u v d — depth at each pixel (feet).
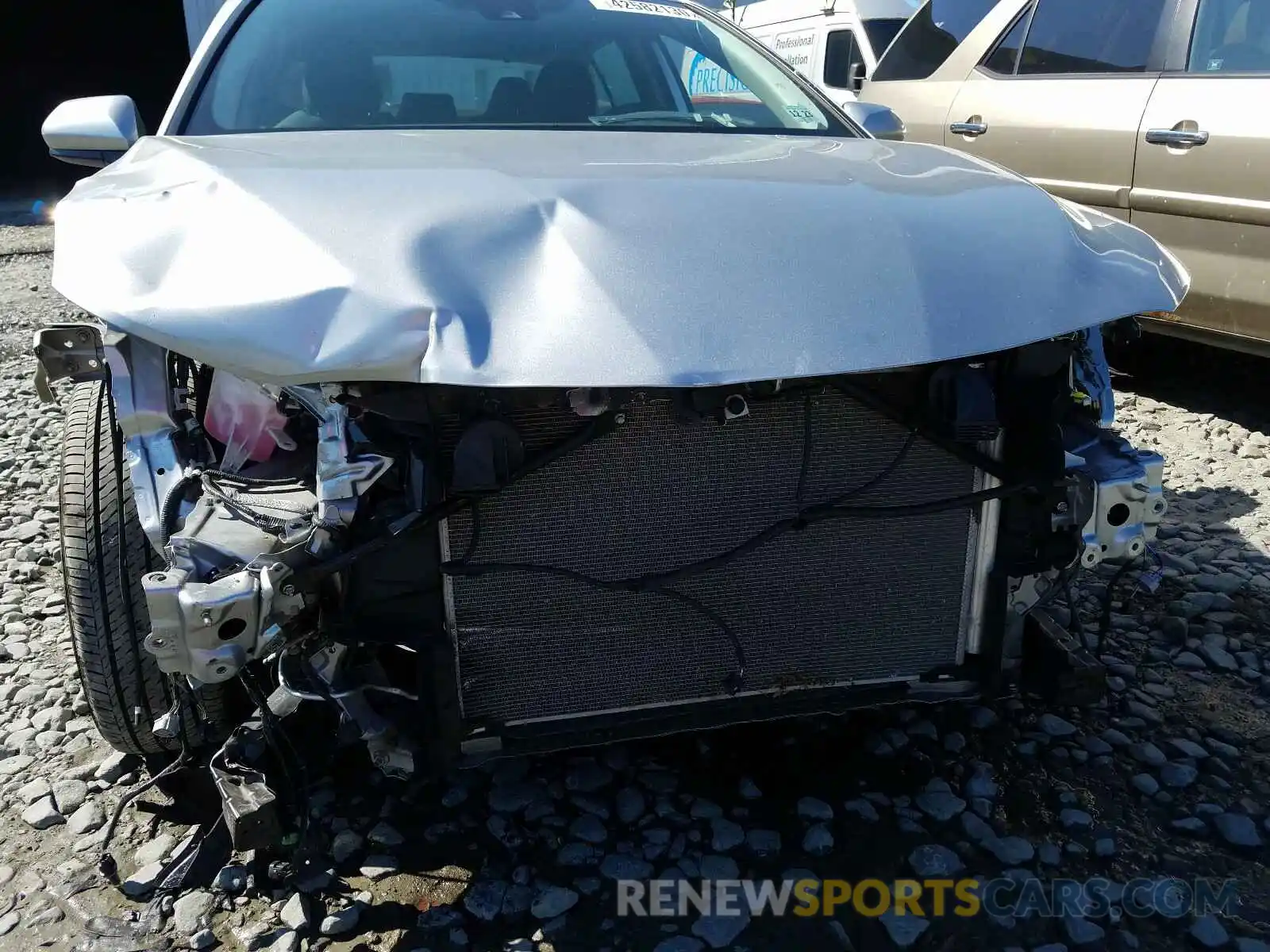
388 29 8.69
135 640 6.56
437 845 6.63
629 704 6.43
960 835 6.75
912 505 6.33
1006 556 6.59
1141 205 13.99
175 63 50.62
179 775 7.29
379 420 5.40
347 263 4.98
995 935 5.97
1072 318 5.56
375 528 5.35
